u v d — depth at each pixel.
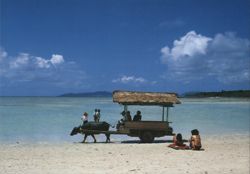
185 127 38.38
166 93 26.30
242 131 34.66
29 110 67.94
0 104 99.50
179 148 21.39
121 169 15.27
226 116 55.44
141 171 14.85
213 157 18.47
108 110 69.88
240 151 20.70
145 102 25.25
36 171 14.86
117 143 25.02
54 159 17.75
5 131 33.31
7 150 21.09
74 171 14.86
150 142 25.16
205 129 36.44
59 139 27.98
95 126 25.19
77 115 54.62
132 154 19.39
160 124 25.17
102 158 18.05
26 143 25.38
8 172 14.66
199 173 14.56
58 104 101.69
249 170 15.23
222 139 27.81
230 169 15.40
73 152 20.16
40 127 37.00
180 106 93.69
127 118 25.53
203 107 87.44
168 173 14.51
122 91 26.03
